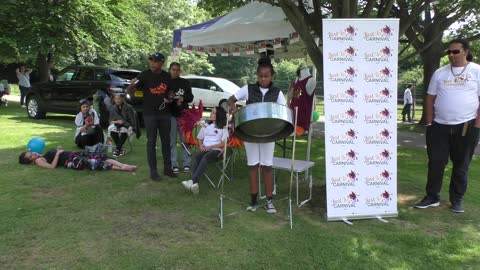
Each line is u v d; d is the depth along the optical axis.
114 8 16.33
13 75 29.33
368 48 4.30
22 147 7.52
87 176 5.73
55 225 3.95
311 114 5.48
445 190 5.56
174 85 5.89
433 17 12.69
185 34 8.26
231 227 4.04
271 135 4.11
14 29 14.06
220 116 5.27
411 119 18.30
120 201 4.71
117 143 7.17
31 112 12.13
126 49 17.70
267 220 4.27
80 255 3.36
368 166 4.36
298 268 3.25
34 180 5.45
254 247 3.60
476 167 7.16
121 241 3.65
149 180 5.62
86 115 7.39
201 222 4.15
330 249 3.60
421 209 4.73
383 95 4.35
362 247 3.66
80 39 14.44
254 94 4.29
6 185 5.18
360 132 4.33
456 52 4.38
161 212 4.41
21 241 3.58
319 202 4.89
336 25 4.23
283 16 6.65
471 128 4.47
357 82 4.30
